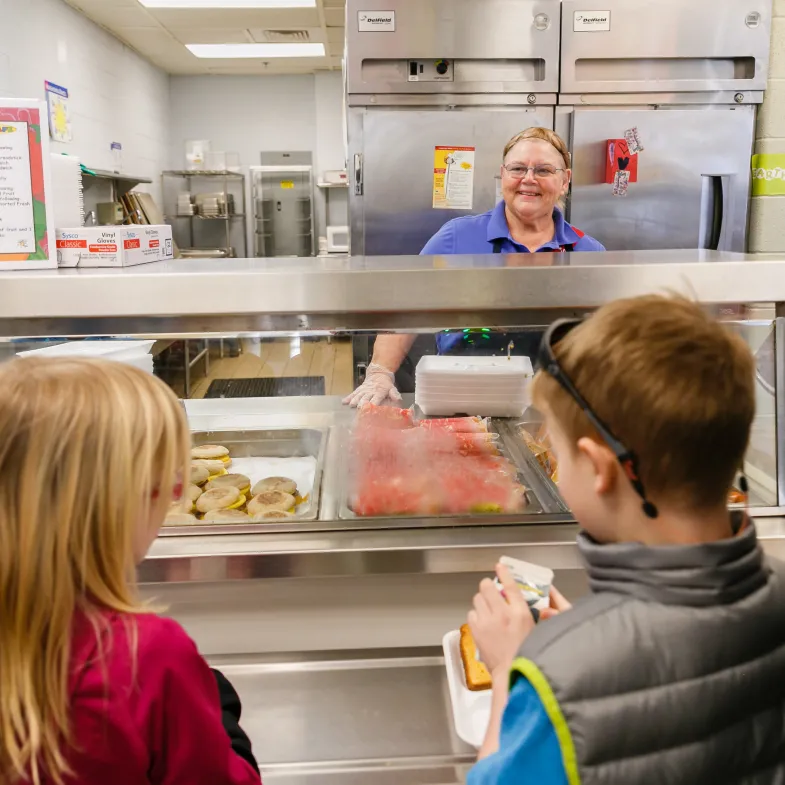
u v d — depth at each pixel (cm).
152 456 64
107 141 577
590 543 65
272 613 118
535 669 57
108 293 110
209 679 69
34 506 59
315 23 562
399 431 133
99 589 62
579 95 291
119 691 61
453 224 245
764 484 122
